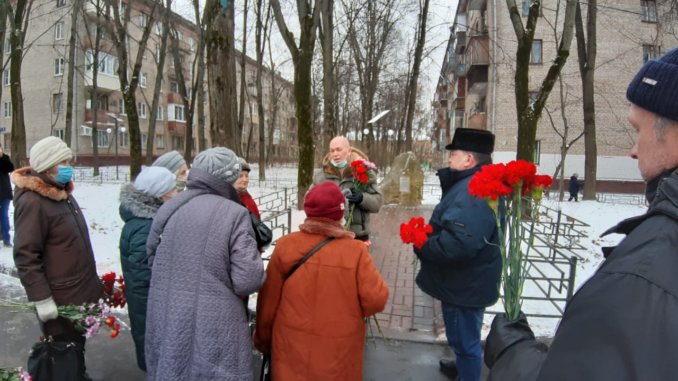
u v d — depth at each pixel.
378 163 34.25
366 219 3.64
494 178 1.69
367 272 2.11
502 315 1.43
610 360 0.71
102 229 7.93
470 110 30.30
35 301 2.48
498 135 22.83
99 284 2.89
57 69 31.28
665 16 15.38
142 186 2.70
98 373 3.30
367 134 24.80
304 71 9.62
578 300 0.81
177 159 3.34
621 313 0.72
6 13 12.72
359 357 2.15
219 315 1.96
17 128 13.57
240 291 1.99
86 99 31.28
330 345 2.05
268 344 2.29
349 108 34.06
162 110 38.75
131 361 3.48
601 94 22.23
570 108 23.58
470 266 2.50
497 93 22.78
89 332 2.45
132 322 2.76
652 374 0.68
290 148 65.56
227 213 2.06
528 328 1.37
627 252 0.80
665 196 0.82
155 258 2.08
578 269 5.94
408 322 4.18
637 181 23.25
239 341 2.01
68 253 2.63
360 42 25.33
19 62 13.34
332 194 2.18
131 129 15.40
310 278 2.09
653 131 0.87
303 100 9.83
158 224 2.14
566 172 23.77
